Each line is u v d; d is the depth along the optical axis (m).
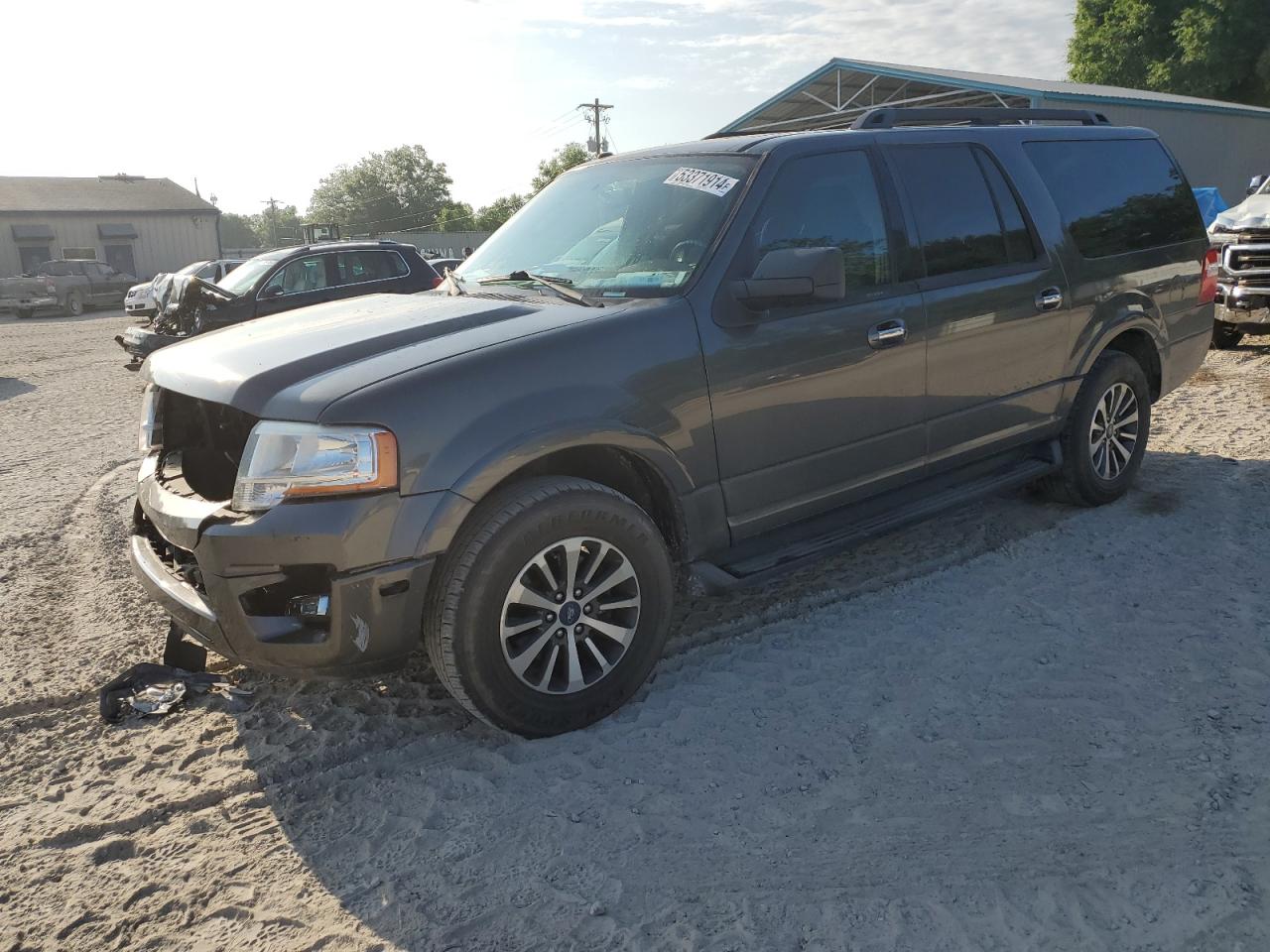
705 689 3.37
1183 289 5.21
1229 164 23.89
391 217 101.81
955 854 2.45
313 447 2.70
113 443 8.35
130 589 4.65
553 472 3.29
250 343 3.27
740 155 3.71
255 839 2.70
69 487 6.77
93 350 17.23
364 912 2.37
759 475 3.49
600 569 3.16
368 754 3.09
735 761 2.92
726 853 2.51
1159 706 3.08
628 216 3.79
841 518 3.87
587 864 2.49
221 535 2.73
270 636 2.78
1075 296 4.54
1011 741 2.94
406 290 11.78
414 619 2.82
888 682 3.35
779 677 3.43
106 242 41.53
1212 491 5.12
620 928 2.26
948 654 3.52
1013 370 4.33
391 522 2.72
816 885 2.37
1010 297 4.24
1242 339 10.41
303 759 3.07
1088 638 3.58
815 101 24.20
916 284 3.91
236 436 3.20
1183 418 6.79
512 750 3.04
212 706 3.46
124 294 30.34
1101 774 2.74
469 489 2.80
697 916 2.28
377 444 2.71
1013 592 4.02
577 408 2.99
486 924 2.30
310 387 2.83
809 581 4.28
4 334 22.20
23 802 2.93
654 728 3.13
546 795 2.80
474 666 2.88
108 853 2.67
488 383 2.88
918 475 4.09
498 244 4.27
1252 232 8.95
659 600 3.23
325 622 2.78
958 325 4.04
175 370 3.25
